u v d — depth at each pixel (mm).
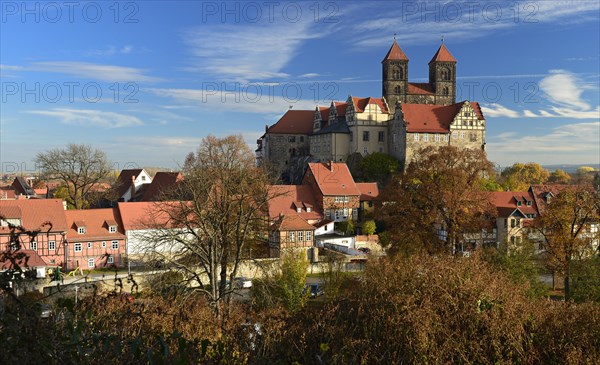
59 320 8531
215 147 87312
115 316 10711
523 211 79812
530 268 40938
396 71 135250
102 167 93375
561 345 15070
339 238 79812
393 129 119375
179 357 8281
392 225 57594
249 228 38281
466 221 52750
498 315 14859
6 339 6352
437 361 12984
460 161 59531
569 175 196375
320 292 47594
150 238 35562
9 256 7043
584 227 50281
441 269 17125
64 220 65938
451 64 137375
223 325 15195
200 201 35656
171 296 19516
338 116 128375
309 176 91500
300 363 12836
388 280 17312
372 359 13430
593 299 38625
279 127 141875
